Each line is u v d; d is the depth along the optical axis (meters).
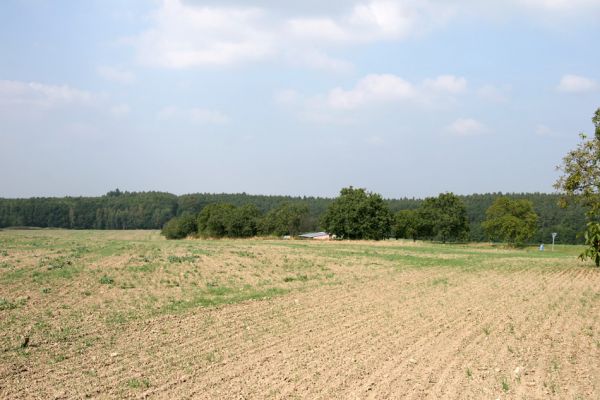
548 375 11.00
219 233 112.44
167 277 26.94
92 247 47.62
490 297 22.27
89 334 14.54
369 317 17.41
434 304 20.30
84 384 10.29
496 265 38.91
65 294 20.94
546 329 15.60
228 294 22.56
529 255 54.22
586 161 36.06
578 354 12.70
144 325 15.82
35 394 9.72
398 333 14.91
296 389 10.01
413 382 10.45
